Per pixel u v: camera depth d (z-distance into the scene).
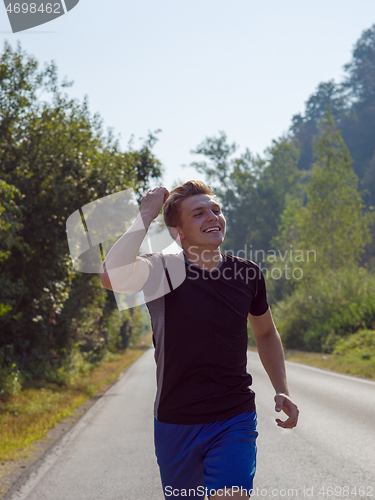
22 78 13.49
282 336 33.25
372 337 22.59
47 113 14.34
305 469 4.78
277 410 2.46
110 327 29.89
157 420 2.31
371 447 5.43
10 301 12.89
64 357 18.61
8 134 13.53
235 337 2.26
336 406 8.22
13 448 6.50
